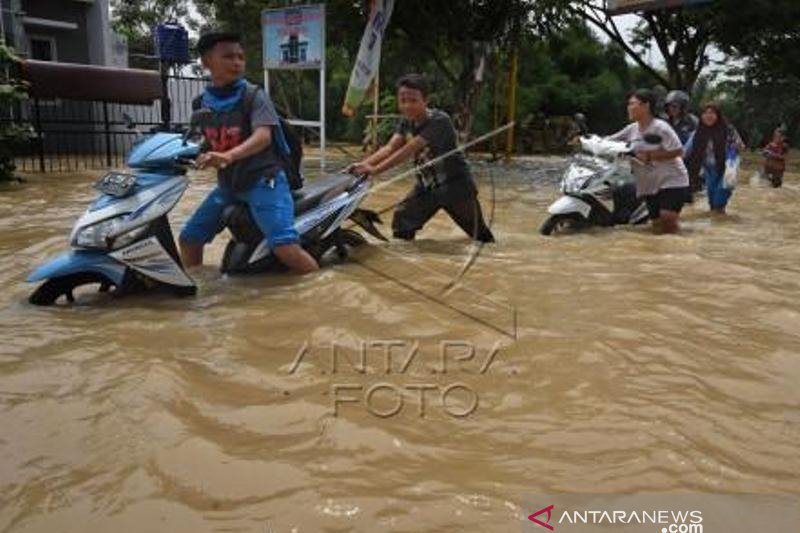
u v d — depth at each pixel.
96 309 4.35
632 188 7.80
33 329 3.93
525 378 3.30
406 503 2.26
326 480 2.38
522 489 2.36
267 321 4.06
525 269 5.49
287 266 5.13
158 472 2.41
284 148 5.11
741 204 10.80
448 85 22.69
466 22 17.34
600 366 3.46
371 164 5.94
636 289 4.93
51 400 2.96
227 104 4.84
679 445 2.68
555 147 25.69
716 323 4.18
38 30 18.55
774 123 31.02
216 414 2.86
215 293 4.68
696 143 9.32
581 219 7.48
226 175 4.97
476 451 2.61
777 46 24.84
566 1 18.17
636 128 7.68
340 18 17.19
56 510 2.20
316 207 5.41
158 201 4.51
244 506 2.23
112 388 3.09
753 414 2.98
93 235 4.40
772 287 5.10
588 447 2.66
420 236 6.94
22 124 12.12
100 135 18.19
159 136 4.70
